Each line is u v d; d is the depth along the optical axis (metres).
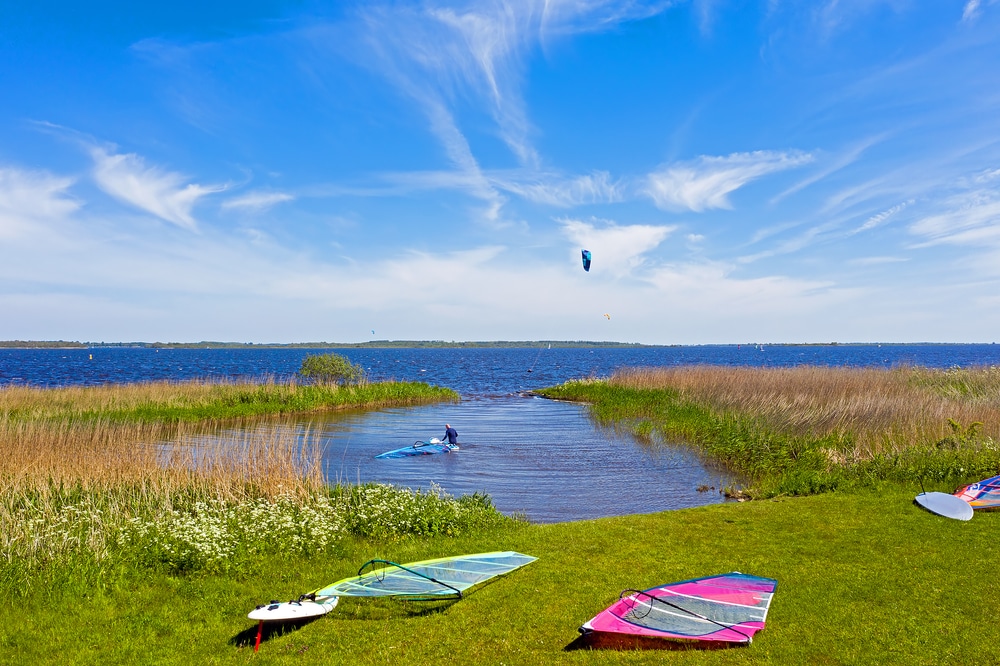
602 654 6.41
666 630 6.66
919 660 6.04
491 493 15.43
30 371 81.31
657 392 33.25
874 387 25.41
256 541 10.00
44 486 12.66
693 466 18.53
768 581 8.02
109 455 14.57
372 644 6.79
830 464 15.18
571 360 143.62
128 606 7.86
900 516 10.98
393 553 9.91
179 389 33.12
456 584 8.23
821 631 6.69
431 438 23.73
